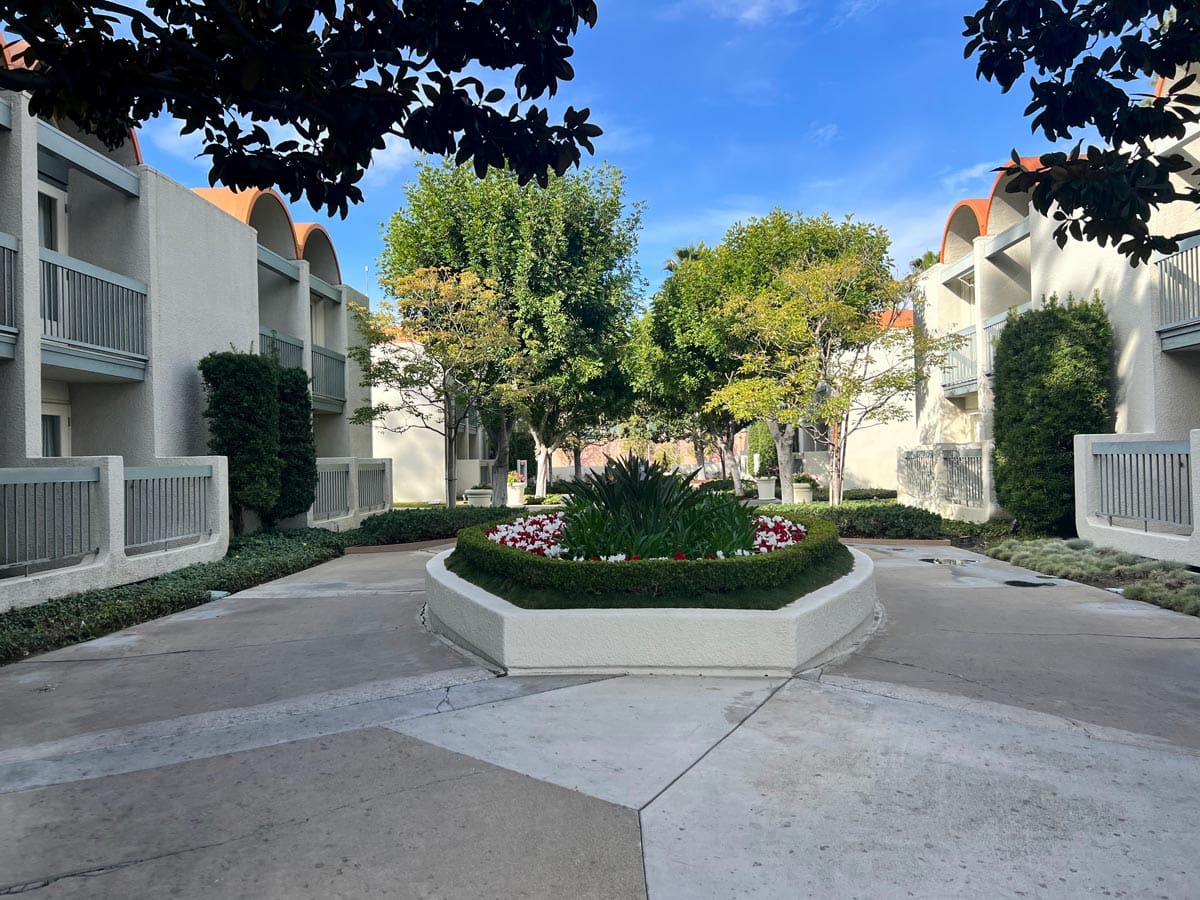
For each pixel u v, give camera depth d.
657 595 5.59
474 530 8.22
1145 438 11.00
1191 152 10.51
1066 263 13.40
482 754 3.85
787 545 6.93
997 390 13.50
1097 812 3.16
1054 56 4.24
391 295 18.31
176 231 11.89
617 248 22.19
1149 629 6.59
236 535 12.75
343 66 3.75
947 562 11.16
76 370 9.96
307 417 14.38
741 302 17.05
